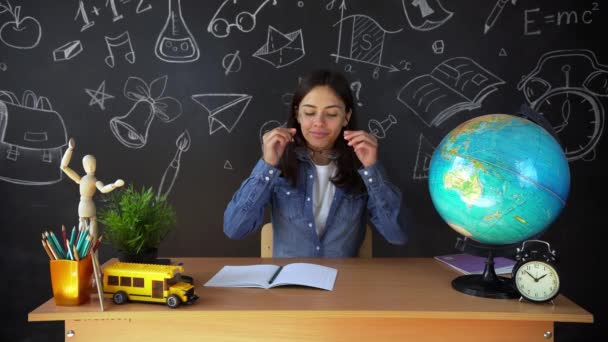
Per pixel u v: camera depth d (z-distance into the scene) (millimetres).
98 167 2043
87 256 1052
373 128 2061
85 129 2027
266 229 1729
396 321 1073
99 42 2006
